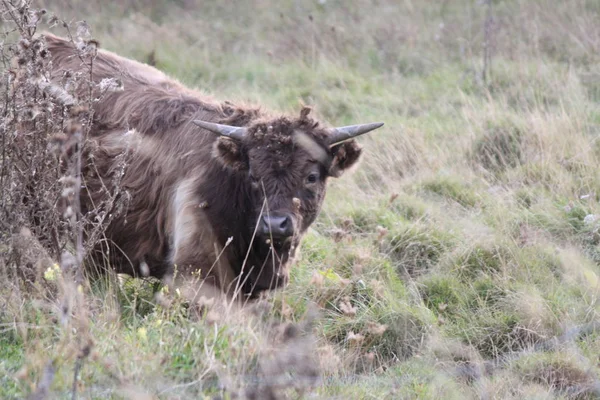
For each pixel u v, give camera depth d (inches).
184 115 973.2
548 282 1043.3
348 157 951.0
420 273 1086.4
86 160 945.5
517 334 965.8
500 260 1066.7
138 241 961.5
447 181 1266.0
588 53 1694.1
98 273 949.8
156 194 946.7
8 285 832.3
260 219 900.0
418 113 1556.3
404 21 1936.5
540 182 1256.2
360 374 885.2
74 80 891.4
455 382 882.1
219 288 908.6
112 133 970.1
